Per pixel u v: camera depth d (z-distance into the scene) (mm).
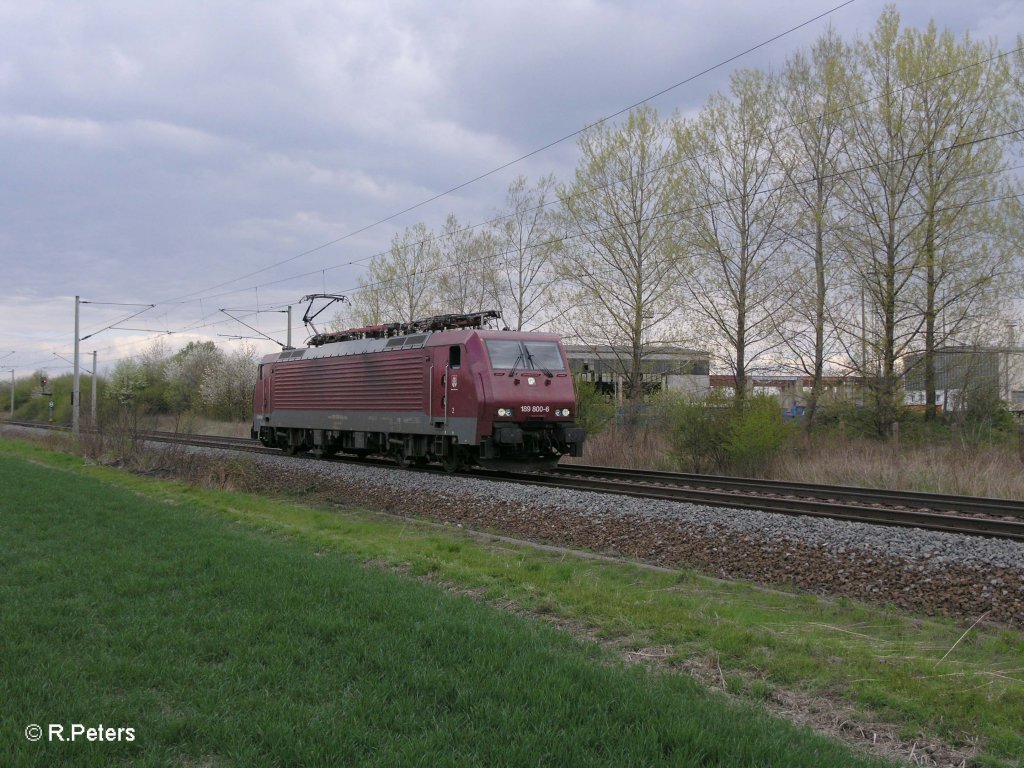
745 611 7961
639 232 28078
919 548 9391
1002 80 23844
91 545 9992
